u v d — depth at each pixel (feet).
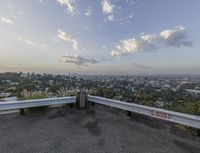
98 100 22.85
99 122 16.81
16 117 18.25
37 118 18.01
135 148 11.09
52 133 13.71
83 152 10.53
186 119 13.34
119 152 10.53
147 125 15.89
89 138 12.77
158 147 11.24
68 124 16.10
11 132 13.78
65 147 11.20
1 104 16.99
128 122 16.80
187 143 11.87
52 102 20.95
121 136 13.19
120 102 19.69
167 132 14.05
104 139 12.59
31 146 11.28
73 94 26.27
